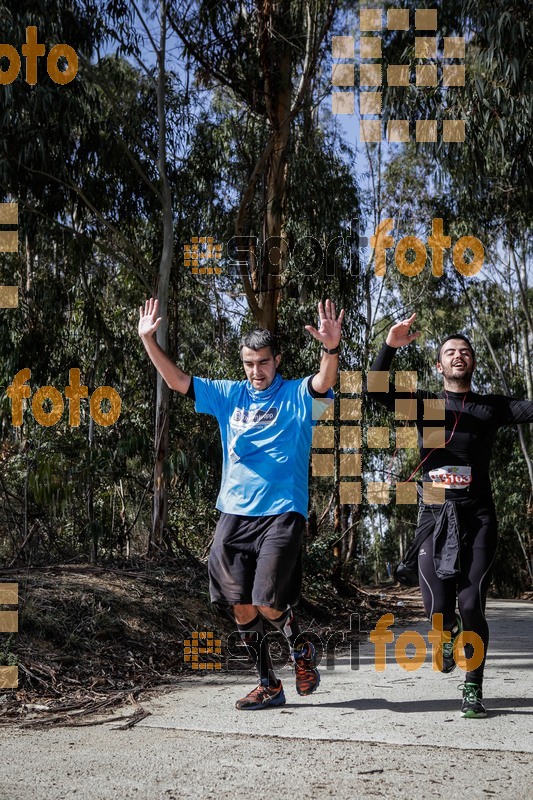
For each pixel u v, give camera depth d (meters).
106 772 2.82
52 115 8.51
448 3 9.90
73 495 8.27
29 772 2.82
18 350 9.29
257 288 10.88
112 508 10.74
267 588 3.55
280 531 3.63
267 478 3.69
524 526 23.06
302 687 3.81
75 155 9.00
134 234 10.23
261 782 2.71
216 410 3.84
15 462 9.12
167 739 3.27
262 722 3.56
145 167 9.63
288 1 10.52
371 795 2.59
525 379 20.59
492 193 14.06
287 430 3.70
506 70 9.17
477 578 3.73
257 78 10.52
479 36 9.76
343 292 11.14
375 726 3.48
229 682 4.65
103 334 9.91
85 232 9.30
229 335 12.59
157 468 8.46
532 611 11.90
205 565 8.03
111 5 8.94
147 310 3.92
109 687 4.33
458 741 3.23
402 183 15.07
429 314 16.98
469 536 3.84
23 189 8.91
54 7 8.31
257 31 10.29
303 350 11.03
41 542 8.24
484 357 20.53
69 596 5.51
